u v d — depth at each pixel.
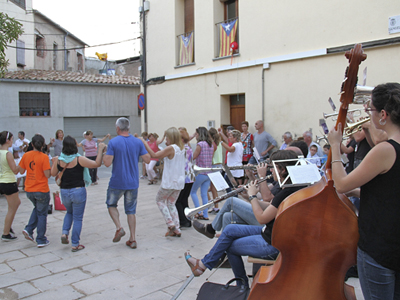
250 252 3.17
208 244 5.20
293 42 8.35
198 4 10.67
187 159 5.97
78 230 4.97
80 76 17.75
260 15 9.00
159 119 12.41
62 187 4.93
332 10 7.61
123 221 6.53
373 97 2.10
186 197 6.13
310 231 2.38
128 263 4.50
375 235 2.03
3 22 7.47
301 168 2.69
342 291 2.42
